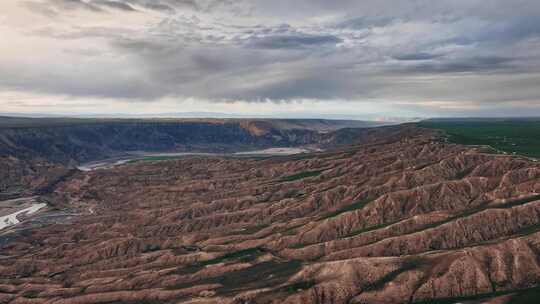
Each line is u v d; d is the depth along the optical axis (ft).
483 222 426.92
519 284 329.72
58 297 431.84
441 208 512.22
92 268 513.86
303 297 350.02
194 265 478.59
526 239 360.28
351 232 502.38
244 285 391.24
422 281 343.87
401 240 424.46
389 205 524.93
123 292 416.67
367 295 345.31
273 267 428.97
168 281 435.94
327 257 426.92
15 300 426.51
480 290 331.36
